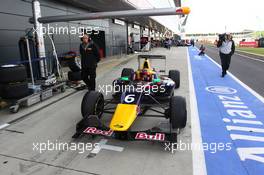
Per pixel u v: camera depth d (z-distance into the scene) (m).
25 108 5.00
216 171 2.76
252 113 4.68
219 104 5.30
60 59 7.21
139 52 24.12
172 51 25.88
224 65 8.56
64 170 2.79
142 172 2.74
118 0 10.90
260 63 13.36
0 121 4.28
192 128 3.96
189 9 4.54
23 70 4.93
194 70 10.53
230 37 8.24
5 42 7.46
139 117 4.47
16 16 7.86
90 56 6.02
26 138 3.65
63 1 11.20
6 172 2.76
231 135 3.69
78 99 5.82
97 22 15.57
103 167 2.85
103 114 4.62
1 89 4.80
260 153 3.15
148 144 3.43
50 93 5.83
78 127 3.45
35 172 2.76
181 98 3.67
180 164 2.90
